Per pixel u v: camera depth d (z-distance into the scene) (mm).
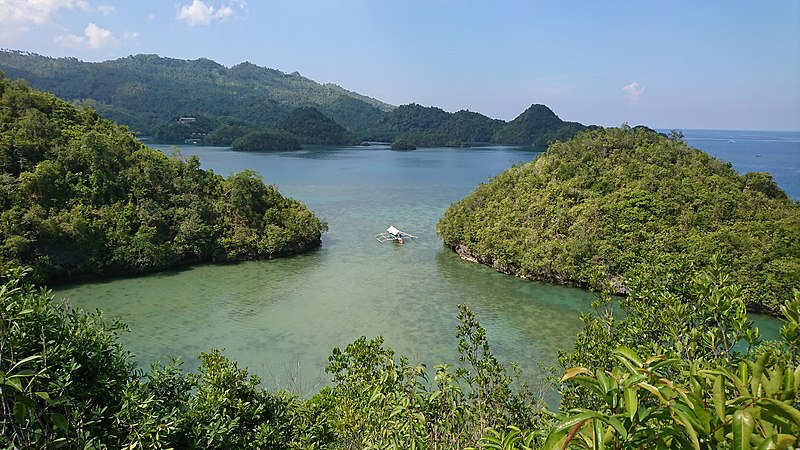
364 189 98625
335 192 94000
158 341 29766
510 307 36750
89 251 41625
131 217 45906
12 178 41656
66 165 45750
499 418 10070
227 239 48406
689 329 8820
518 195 54000
